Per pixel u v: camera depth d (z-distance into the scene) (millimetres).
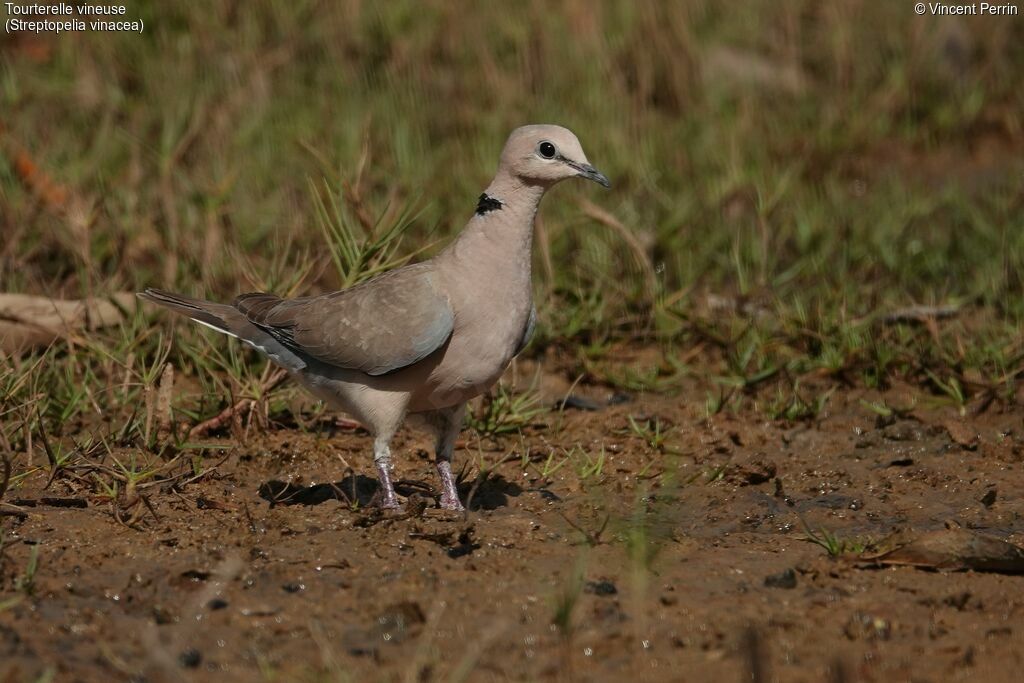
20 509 12914
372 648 10523
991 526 13586
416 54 28031
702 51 29391
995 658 10586
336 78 27203
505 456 15016
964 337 18781
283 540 12516
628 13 29766
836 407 17359
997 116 29125
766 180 24812
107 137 22703
